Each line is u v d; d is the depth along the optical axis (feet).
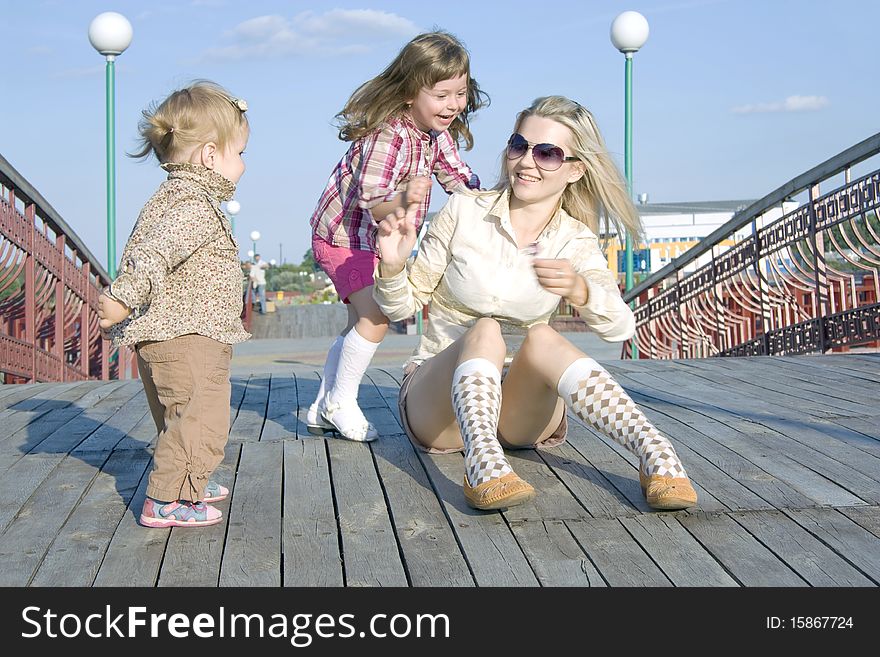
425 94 11.80
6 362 22.77
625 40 37.06
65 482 11.25
